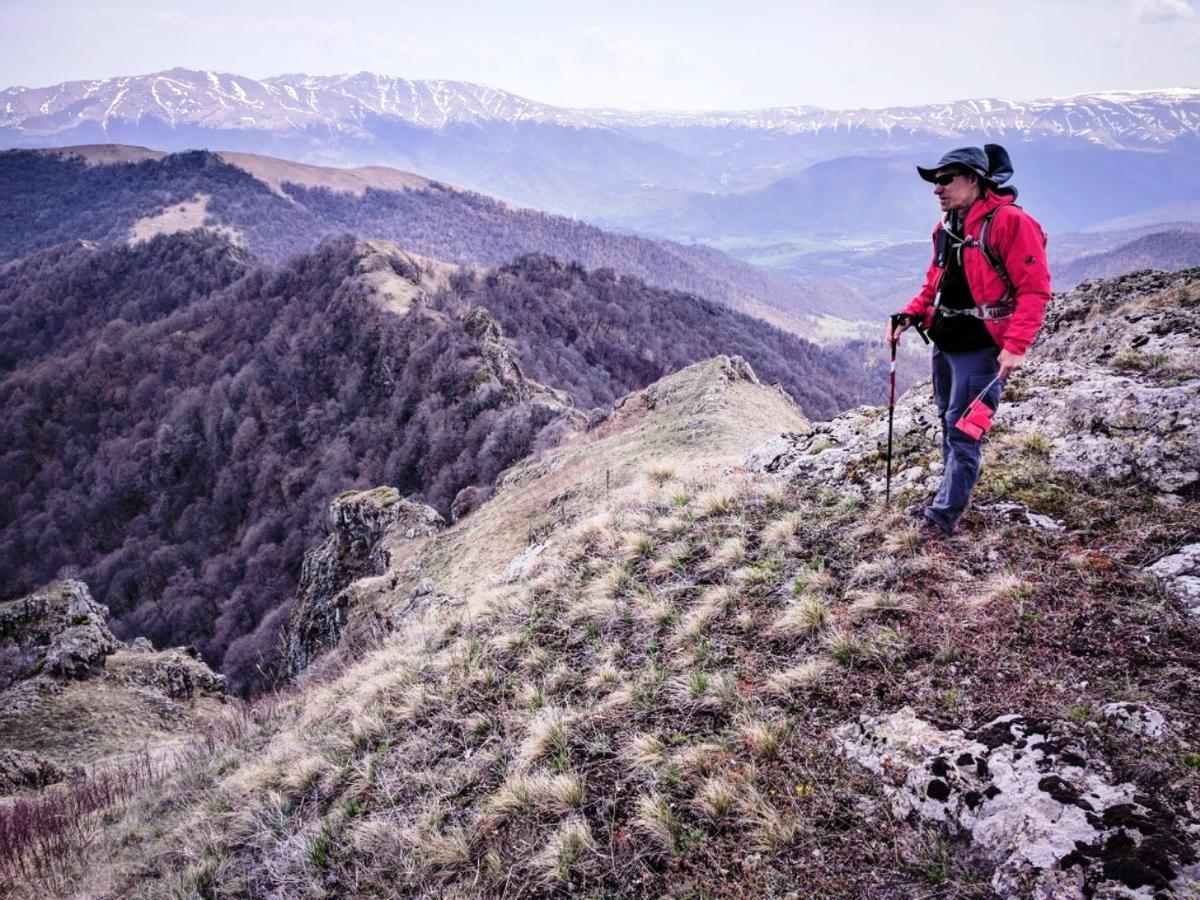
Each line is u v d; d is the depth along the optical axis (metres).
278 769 7.95
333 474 98.06
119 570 110.00
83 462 138.62
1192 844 3.10
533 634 7.71
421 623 11.35
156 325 167.75
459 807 5.72
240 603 85.06
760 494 8.37
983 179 5.20
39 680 24.56
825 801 4.23
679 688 5.73
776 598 6.32
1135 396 6.54
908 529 6.31
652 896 4.17
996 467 6.74
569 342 162.88
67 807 11.24
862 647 5.16
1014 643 4.68
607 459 28.77
